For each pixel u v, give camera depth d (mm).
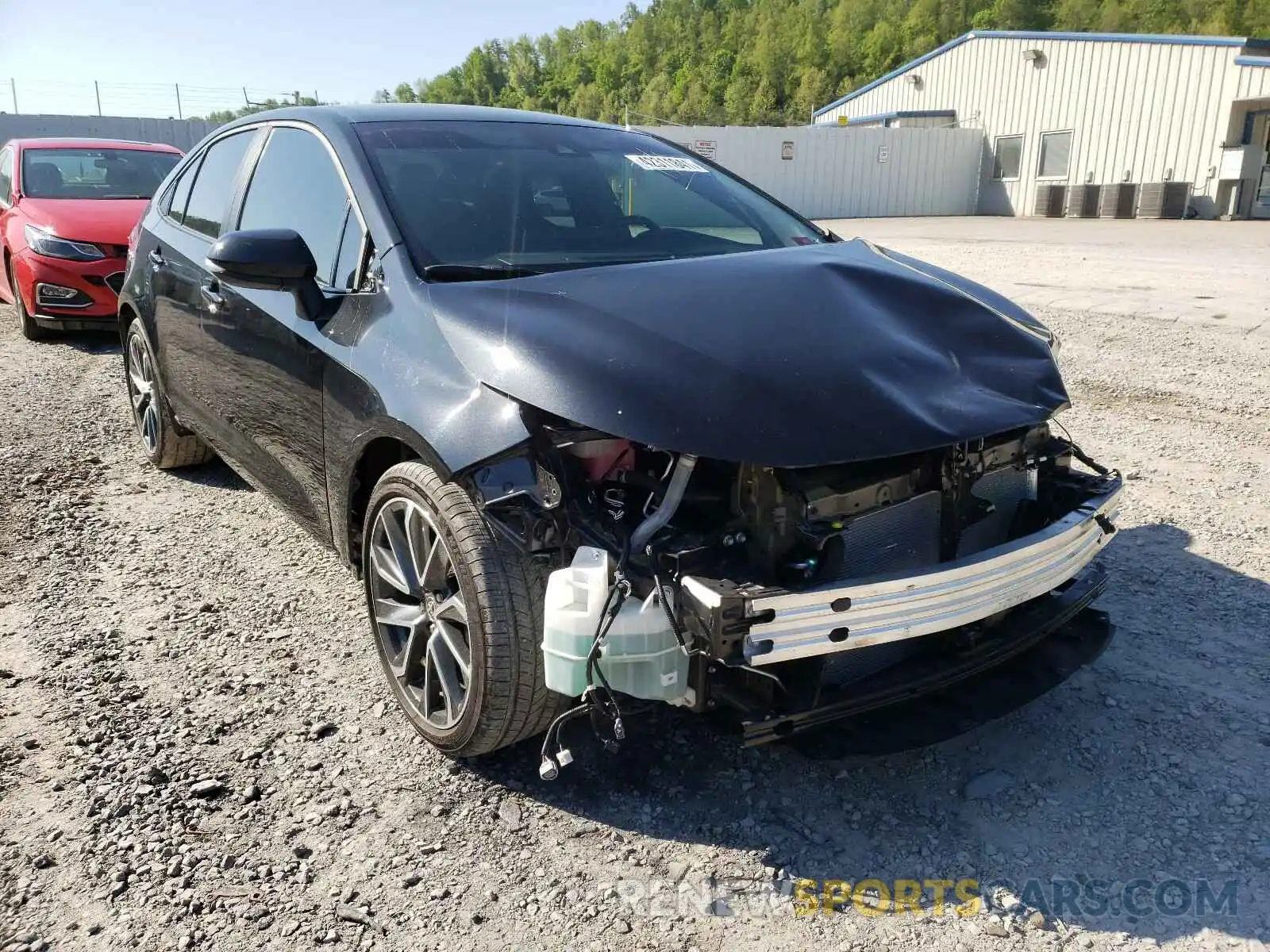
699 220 3572
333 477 3047
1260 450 5352
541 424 2355
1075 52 26156
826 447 2246
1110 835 2465
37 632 3479
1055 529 2590
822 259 3127
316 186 3422
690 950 2125
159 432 5020
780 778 2699
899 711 2555
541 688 2467
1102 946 2125
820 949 2127
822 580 2318
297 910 2229
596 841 2457
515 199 3281
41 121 28250
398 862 2383
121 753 2779
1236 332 8312
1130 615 3568
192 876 2326
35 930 2162
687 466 2262
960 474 2574
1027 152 28109
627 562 2234
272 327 3338
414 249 2936
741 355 2430
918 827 2510
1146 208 24281
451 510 2475
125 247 8102
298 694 3111
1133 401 6398
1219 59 22641
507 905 2250
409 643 2805
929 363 2607
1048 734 2891
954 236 19172
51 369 7492
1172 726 2908
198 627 3547
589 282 2809
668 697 2246
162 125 29500
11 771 2691
